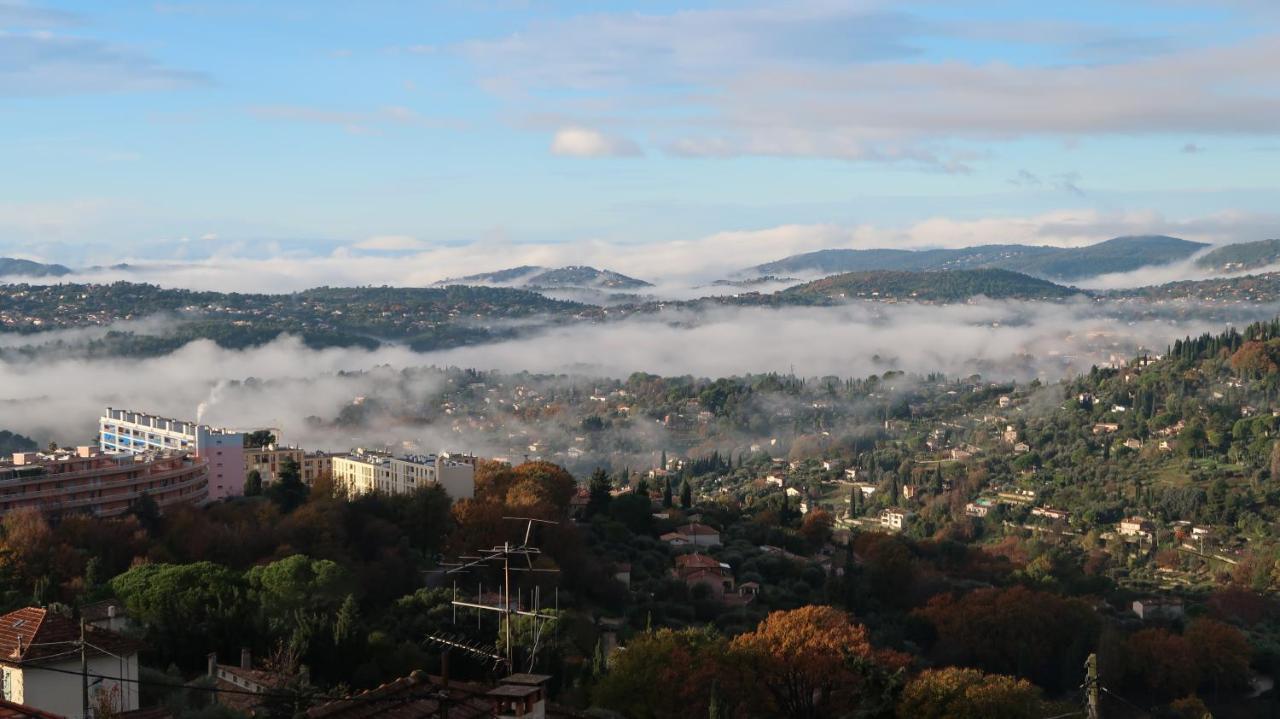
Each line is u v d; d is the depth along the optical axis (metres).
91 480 178.75
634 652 115.50
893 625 183.00
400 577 148.38
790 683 120.19
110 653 72.31
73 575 135.88
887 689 115.94
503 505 170.88
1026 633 173.38
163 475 187.12
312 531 157.88
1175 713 154.62
